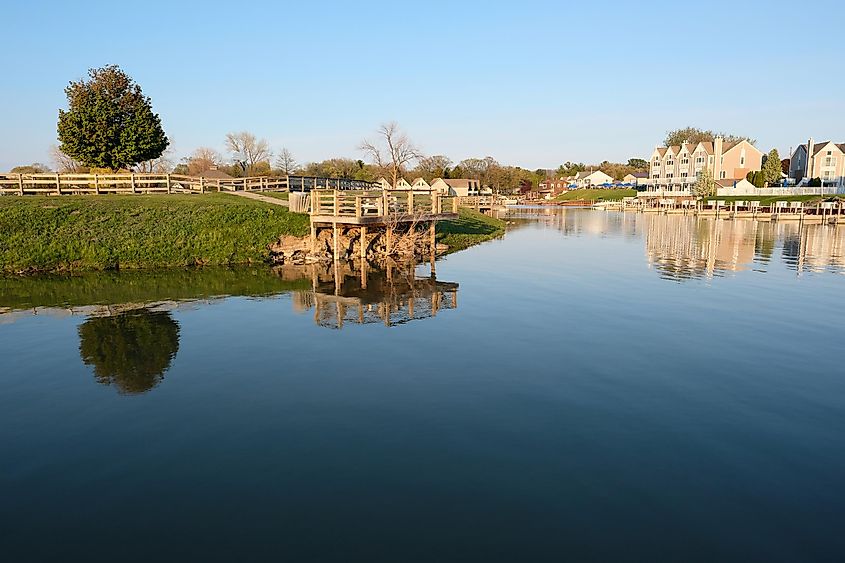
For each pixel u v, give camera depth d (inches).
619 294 777.6
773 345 532.4
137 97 1691.7
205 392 415.8
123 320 629.3
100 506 272.1
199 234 1096.8
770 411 379.2
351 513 263.3
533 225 2349.9
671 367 467.8
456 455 317.4
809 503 270.8
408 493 279.4
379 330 582.6
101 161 1647.4
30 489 288.2
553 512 263.4
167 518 261.3
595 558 231.0
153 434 348.2
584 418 366.6
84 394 414.6
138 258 1025.5
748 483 288.7
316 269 1018.7
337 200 1054.4
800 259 1179.3
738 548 237.8
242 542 242.7
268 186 1653.5
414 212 1176.2
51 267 971.9
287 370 461.4
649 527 251.9
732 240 1615.4
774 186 3841.0
